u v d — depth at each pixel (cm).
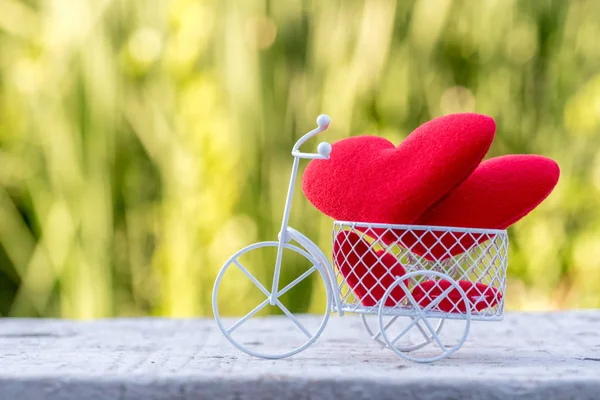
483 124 65
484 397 60
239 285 115
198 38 115
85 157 115
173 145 115
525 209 67
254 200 114
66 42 113
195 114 115
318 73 114
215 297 67
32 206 124
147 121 116
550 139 124
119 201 119
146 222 120
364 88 116
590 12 124
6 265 133
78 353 69
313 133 66
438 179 65
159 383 61
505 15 122
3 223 126
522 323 81
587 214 128
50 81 115
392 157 66
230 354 68
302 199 113
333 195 67
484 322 82
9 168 122
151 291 122
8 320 83
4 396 61
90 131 114
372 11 114
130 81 116
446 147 65
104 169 115
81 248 115
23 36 120
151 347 71
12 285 135
